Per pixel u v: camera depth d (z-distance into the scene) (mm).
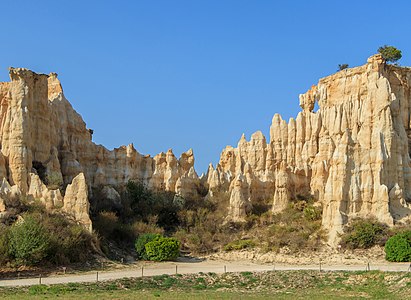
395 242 71625
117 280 56844
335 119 100562
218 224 91438
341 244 77812
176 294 50344
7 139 83438
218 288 56531
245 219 91938
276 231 85625
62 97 99125
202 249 83438
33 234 62875
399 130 92688
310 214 88938
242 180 95938
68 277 58938
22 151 82188
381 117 90938
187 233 89125
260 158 105875
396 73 101062
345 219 82250
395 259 70875
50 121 91312
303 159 102562
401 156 90000
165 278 59594
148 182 104375
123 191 97500
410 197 89438
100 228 79250
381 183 85375
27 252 61625
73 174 92562
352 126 98438
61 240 67250
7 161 82000
